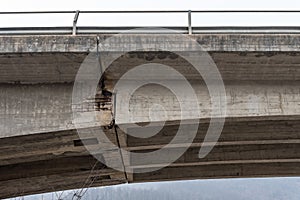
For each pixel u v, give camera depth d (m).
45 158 13.13
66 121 10.05
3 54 9.23
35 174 13.99
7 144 10.83
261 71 10.12
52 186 15.06
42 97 10.16
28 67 9.70
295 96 10.42
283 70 10.10
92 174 14.45
